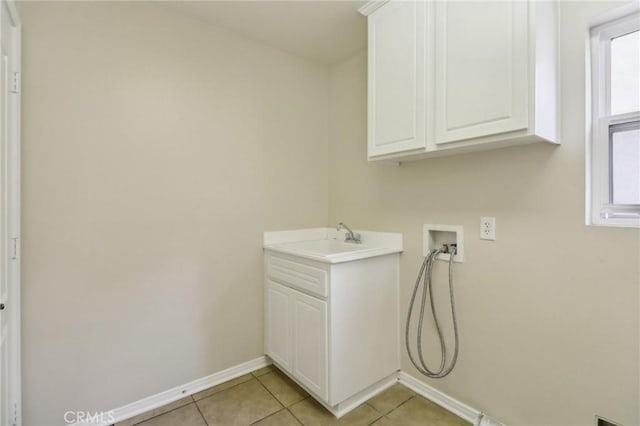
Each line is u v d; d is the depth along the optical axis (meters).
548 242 1.40
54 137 1.50
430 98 1.51
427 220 1.87
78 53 1.56
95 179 1.61
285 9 1.84
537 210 1.43
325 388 1.70
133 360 1.73
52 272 1.51
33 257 1.46
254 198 2.18
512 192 1.51
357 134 2.34
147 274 1.77
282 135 2.32
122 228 1.69
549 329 1.41
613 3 1.22
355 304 1.78
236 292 2.11
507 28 1.25
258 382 2.03
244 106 2.13
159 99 1.79
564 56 1.34
